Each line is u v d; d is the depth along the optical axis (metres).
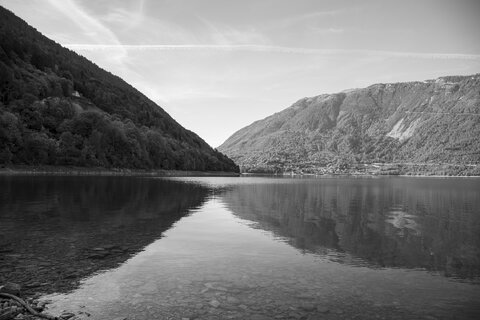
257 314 10.91
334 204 46.50
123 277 14.16
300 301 12.05
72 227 24.53
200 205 41.31
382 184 128.75
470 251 19.86
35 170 102.06
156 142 160.75
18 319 10.11
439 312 11.40
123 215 30.97
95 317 10.42
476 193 75.25
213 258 17.44
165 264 16.16
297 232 25.03
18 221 26.34
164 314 10.73
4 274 14.09
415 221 31.55
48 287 12.80
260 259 17.44
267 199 52.00
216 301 11.84
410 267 16.47
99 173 120.94
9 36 171.00
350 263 17.00
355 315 11.02
